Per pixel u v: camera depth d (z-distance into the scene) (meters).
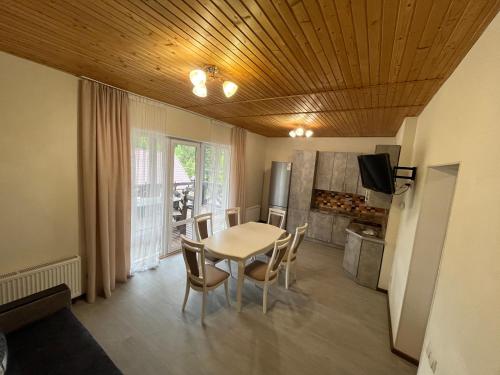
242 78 2.14
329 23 1.28
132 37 1.57
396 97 2.37
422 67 1.68
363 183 3.36
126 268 3.05
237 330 2.36
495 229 0.82
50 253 2.33
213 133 4.36
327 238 5.16
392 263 3.21
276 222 4.23
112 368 1.48
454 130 1.50
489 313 0.79
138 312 2.51
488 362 0.77
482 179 0.99
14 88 1.98
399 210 3.18
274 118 3.86
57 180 2.33
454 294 1.10
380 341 2.35
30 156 2.13
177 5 1.21
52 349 1.57
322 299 3.05
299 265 4.07
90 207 2.52
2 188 1.99
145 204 3.27
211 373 1.86
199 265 2.78
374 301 3.07
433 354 1.26
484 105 1.08
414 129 3.05
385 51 1.51
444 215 1.96
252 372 1.89
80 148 2.48
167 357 1.98
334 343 2.28
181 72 2.14
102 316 2.41
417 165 2.60
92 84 2.44
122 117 2.75
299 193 5.46
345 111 3.07
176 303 2.71
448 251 1.27
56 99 2.24
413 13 1.15
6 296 1.98
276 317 2.61
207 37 1.51
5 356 1.35
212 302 2.79
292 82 2.15
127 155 2.86
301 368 1.97
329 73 1.91
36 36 1.61
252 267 2.94
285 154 6.19
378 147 3.23
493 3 1.00
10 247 2.07
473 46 1.32
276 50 1.60
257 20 1.29
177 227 4.03
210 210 4.61
